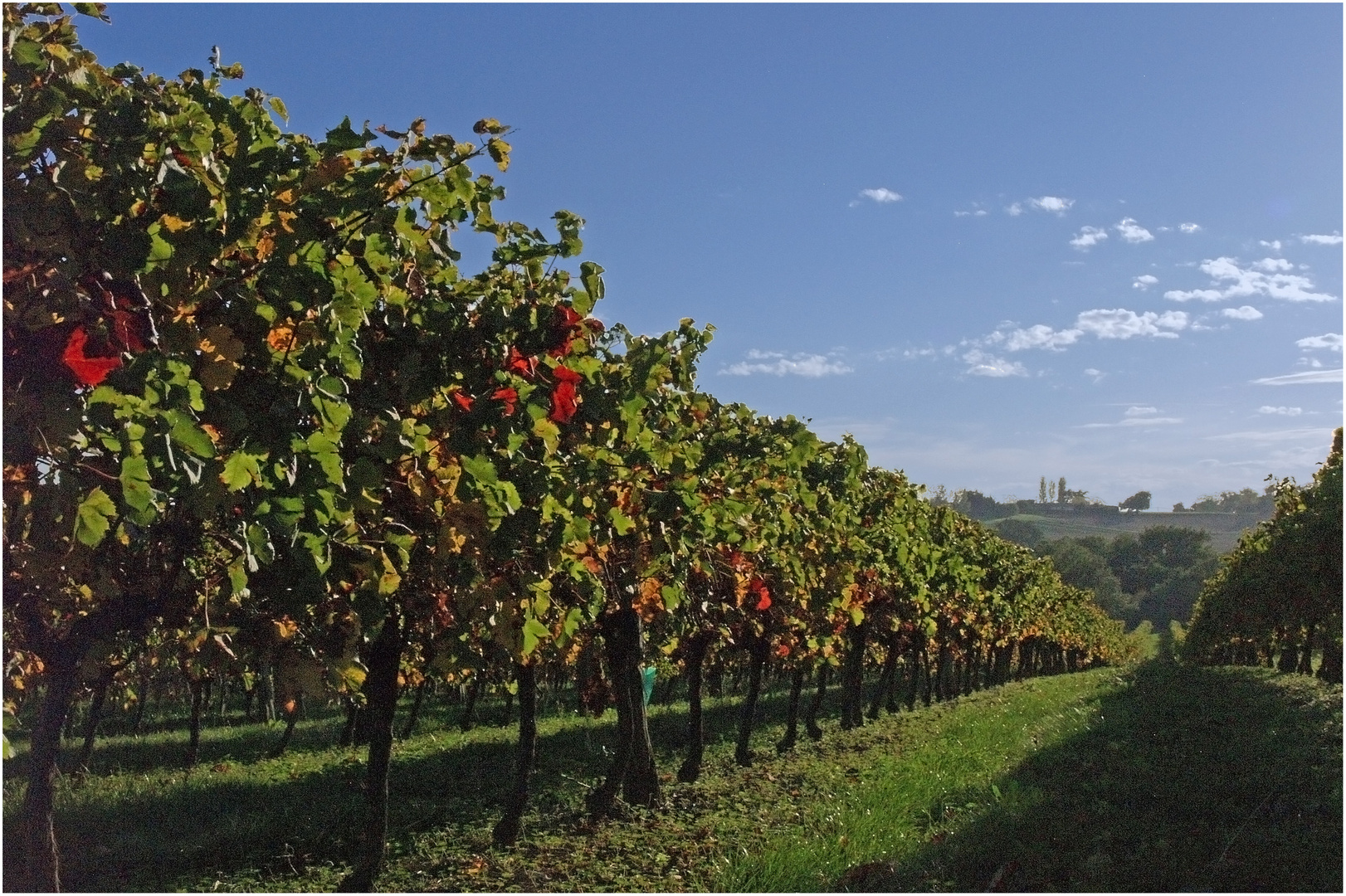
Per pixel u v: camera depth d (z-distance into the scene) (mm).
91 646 5211
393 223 5641
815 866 7727
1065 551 139000
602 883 8078
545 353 6609
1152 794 9664
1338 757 11680
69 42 4496
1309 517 19906
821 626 15984
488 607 6512
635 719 11656
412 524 6465
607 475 7641
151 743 21500
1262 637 36094
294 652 5133
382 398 5723
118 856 9672
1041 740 14773
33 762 5121
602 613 10727
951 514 25438
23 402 3615
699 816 11188
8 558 4508
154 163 4148
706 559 10828
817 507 15086
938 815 9812
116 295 3863
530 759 10156
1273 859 7211
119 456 3996
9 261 3748
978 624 29875
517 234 6953
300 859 9703
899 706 29562
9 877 5312
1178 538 148625
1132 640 96438
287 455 4434
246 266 4824
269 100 5715
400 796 13297
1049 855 7426
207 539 5426
